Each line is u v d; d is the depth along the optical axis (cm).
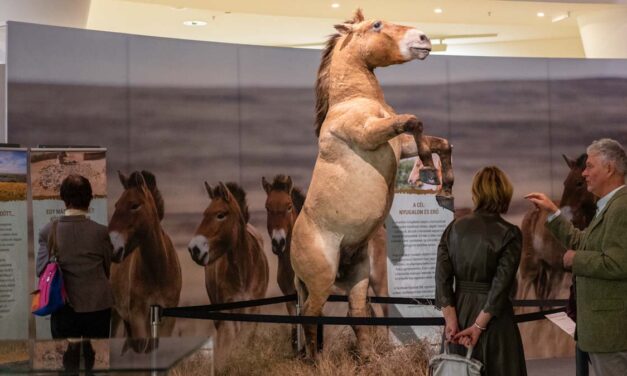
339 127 463
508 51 1077
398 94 677
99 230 486
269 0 788
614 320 338
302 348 568
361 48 484
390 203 483
